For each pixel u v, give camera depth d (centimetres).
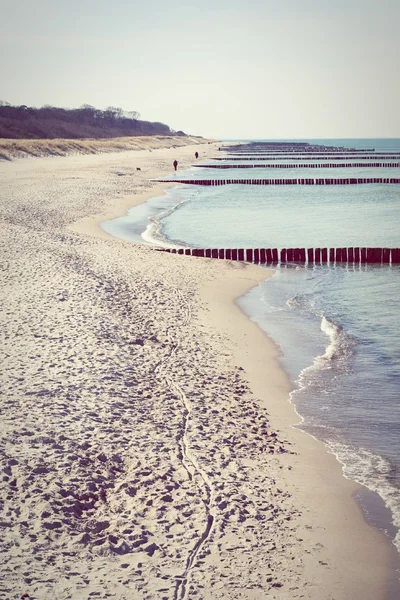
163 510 786
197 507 800
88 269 2156
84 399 1089
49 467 848
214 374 1323
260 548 727
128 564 671
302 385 1309
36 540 688
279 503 835
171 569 670
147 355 1379
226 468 917
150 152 13700
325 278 2481
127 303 1791
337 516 816
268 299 2080
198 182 6500
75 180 5875
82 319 1550
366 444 1038
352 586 673
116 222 3653
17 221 3203
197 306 1878
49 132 13988
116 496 812
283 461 965
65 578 629
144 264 2416
